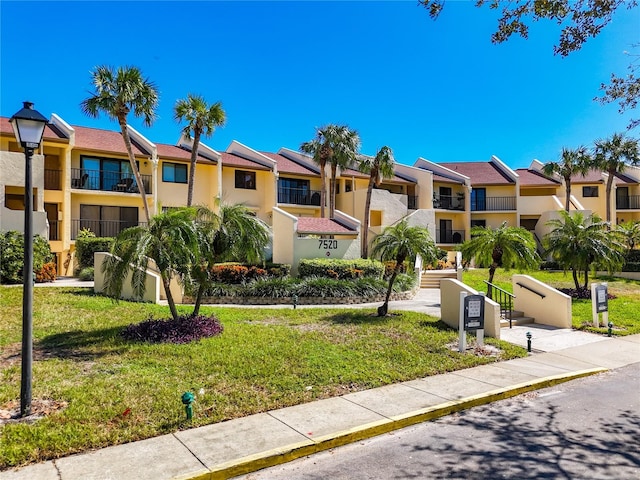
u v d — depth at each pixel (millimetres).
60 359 8070
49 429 5320
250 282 16984
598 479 4617
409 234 12531
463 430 5945
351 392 7094
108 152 24281
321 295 16422
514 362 9211
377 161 28172
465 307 9695
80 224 24109
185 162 26812
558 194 38562
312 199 31859
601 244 17938
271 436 5449
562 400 7199
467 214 36375
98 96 20359
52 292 14742
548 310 13547
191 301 15719
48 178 23297
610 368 9086
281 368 7871
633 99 8523
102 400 6203
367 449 5383
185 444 5195
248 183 29766
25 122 5844
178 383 7004
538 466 4902
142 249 9055
